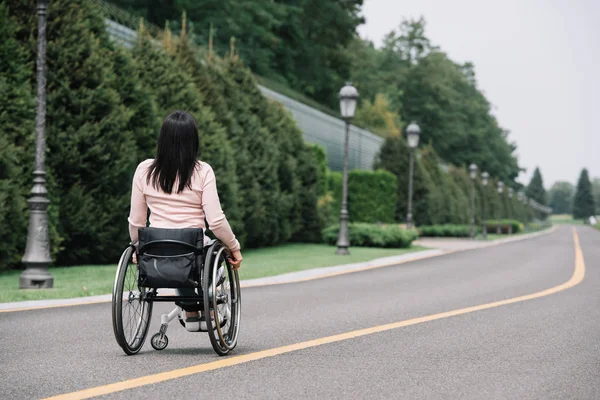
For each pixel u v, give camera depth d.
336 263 21.58
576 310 11.38
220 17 57.00
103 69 19.00
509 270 20.73
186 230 6.60
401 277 18.03
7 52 16.86
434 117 110.25
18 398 5.27
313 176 34.78
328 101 79.25
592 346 7.98
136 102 20.39
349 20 77.88
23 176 16.81
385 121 81.12
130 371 6.23
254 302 12.17
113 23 25.83
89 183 18.89
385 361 6.88
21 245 16.89
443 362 6.88
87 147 18.62
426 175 59.25
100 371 6.22
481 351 7.53
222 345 6.91
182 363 6.61
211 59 28.64
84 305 11.42
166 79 22.53
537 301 12.65
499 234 71.62
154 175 6.72
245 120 28.33
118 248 19.56
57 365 6.50
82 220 18.45
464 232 55.53
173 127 6.73
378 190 45.78
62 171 18.39
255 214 27.42
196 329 7.19
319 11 75.56
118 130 19.12
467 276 18.44
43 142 13.98
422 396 5.47
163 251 6.64
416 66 109.69
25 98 16.89
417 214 55.12
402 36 115.19
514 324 9.67
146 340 8.03
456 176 83.31
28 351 7.26
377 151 58.62
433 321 9.89
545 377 6.26
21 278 13.59
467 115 116.44
